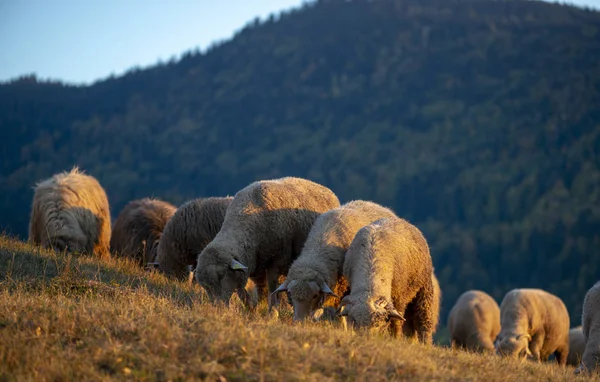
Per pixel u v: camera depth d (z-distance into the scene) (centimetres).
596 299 3638
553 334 5997
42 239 4544
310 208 3850
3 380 2092
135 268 4150
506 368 2734
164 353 2256
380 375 2261
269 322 2752
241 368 2194
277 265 3794
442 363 2544
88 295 3145
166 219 4994
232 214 3722
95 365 2198
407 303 3378
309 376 2175
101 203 4944
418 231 3450
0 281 3238
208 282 3488
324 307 3356
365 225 3466
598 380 2892
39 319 2503
